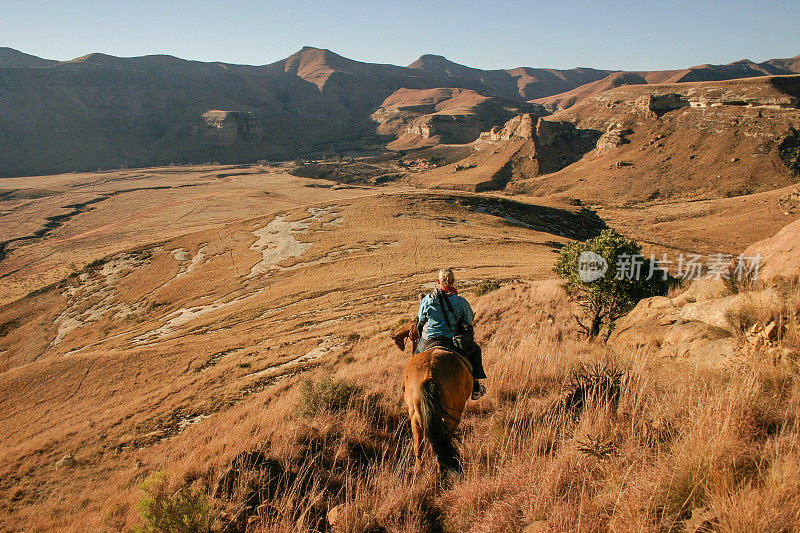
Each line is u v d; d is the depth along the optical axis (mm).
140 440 20812
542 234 94125
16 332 75688
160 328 56500
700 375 5461
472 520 4164
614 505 3648
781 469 3281
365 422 6648
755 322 6324
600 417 4969
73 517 13188
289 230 92000
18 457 21828
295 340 32656
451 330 5250
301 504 4746
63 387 35938
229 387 24688
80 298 82312
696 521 3219
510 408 6219
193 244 93938
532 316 16953
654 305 10406
